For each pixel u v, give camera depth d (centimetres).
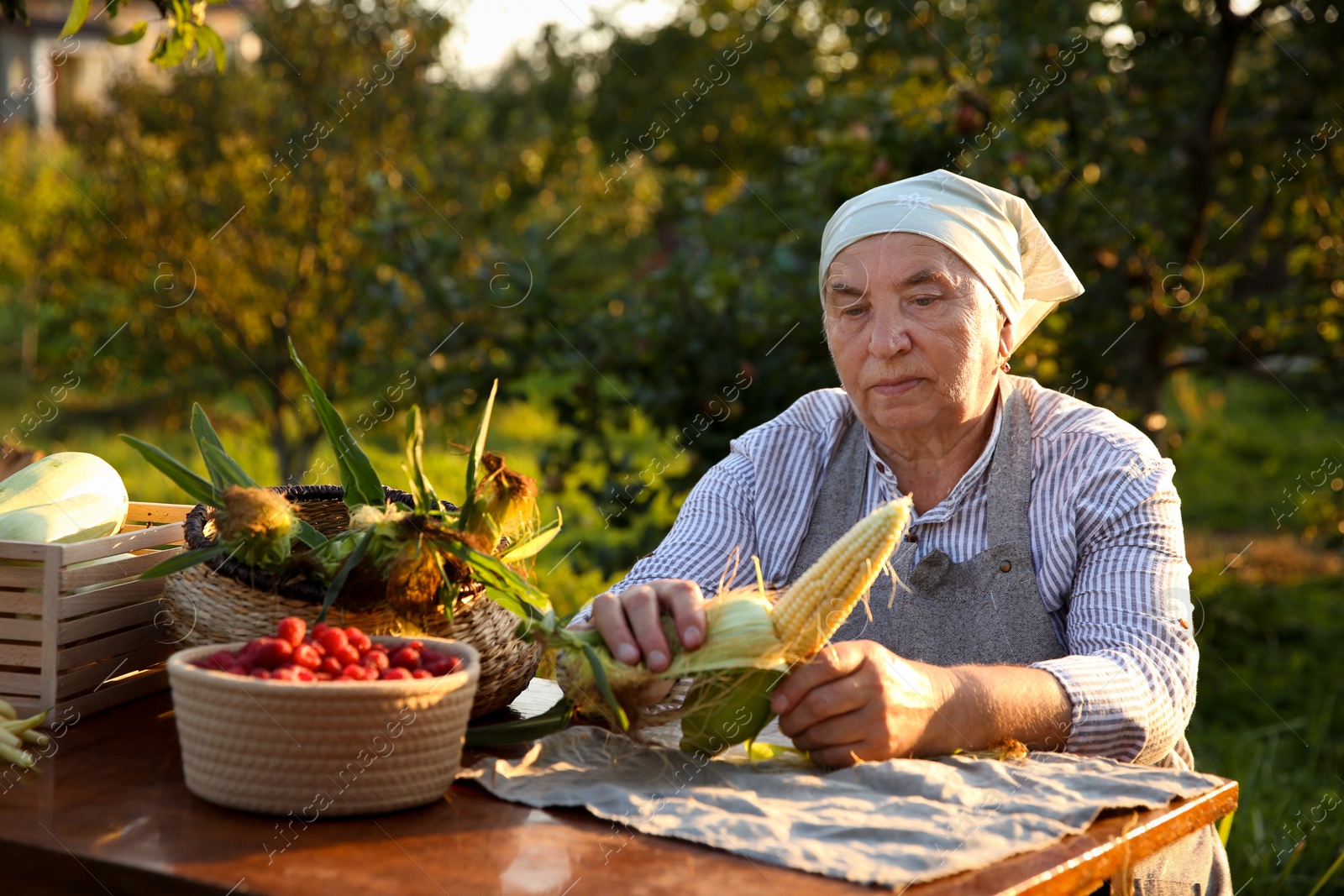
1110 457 176
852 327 176
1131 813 125
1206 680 478
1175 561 169
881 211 174
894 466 189
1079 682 149
